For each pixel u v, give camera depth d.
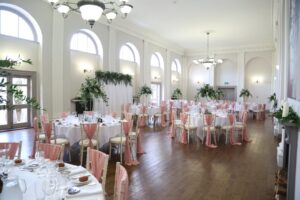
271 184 3.86
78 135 4.98
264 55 14.73
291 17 3.20
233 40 13.87
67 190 1.91
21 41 7.17
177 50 16.05
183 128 6.92
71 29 8.35
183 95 17.16
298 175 2.50
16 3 6.72
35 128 5.12
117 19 10.06
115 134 5.29
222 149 6.19
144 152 5.74
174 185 3.77
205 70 16.77
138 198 3.30
